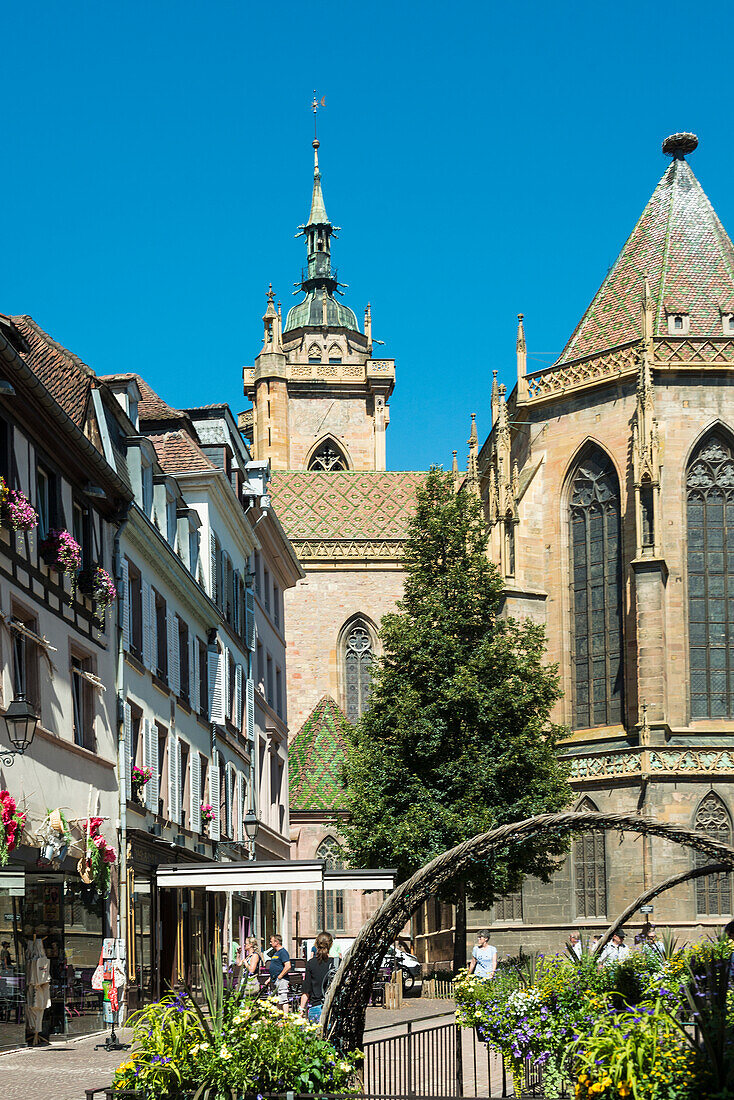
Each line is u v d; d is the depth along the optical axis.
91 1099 11.39
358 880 30.20
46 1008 25.98
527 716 47.34
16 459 25.97
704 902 55.09
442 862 13.81
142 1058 11.56
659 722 56.19
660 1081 10.88
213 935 42.53
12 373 24.91
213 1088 11.39
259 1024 11.91
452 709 46.44
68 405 31.81
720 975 11.77
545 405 62.69
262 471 61.12
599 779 56.94
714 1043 10.95
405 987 52.59
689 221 67.81
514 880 46.84
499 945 57.31
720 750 55.97
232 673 50.59
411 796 46.25
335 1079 11.88
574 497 61.78
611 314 66.31
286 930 61.41
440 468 49.91
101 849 27.98
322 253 120.12
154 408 46.62
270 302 106.19
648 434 57.84
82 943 28.61
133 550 34.72
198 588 41.81
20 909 25.41
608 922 55.72
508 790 46.41
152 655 36.56
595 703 59.84
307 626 81.62
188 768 40.97
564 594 61.22
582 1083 11.24
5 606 24.98
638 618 57.03
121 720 32.38
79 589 29.80
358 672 81.81
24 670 26.14
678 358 59.31
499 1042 16.42
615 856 55.97
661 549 57.25
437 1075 17.25
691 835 14.77
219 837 44.50
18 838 23.47
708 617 58.56
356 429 107.62
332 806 71.62
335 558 82.12
